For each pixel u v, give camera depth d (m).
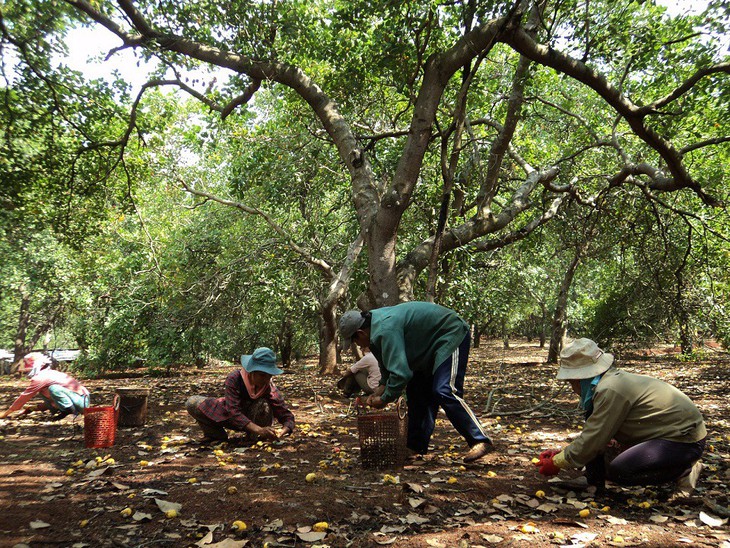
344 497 4.20
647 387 4.07
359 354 17.80
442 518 3.83
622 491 4.41
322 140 14.40
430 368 5.38
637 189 14.36
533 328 50.22
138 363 22.08
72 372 22.31
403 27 9.73
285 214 17.36
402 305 5.33
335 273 16.84
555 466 4.21
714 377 15.03
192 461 5.44
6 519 3.73
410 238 14.53
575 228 15.14
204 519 3.77
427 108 9.07
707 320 18.03
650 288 16.38
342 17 9.89
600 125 15.96
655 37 9.81
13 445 6.29
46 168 11.78
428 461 5.43
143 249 18.12
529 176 12.35
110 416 6.20
